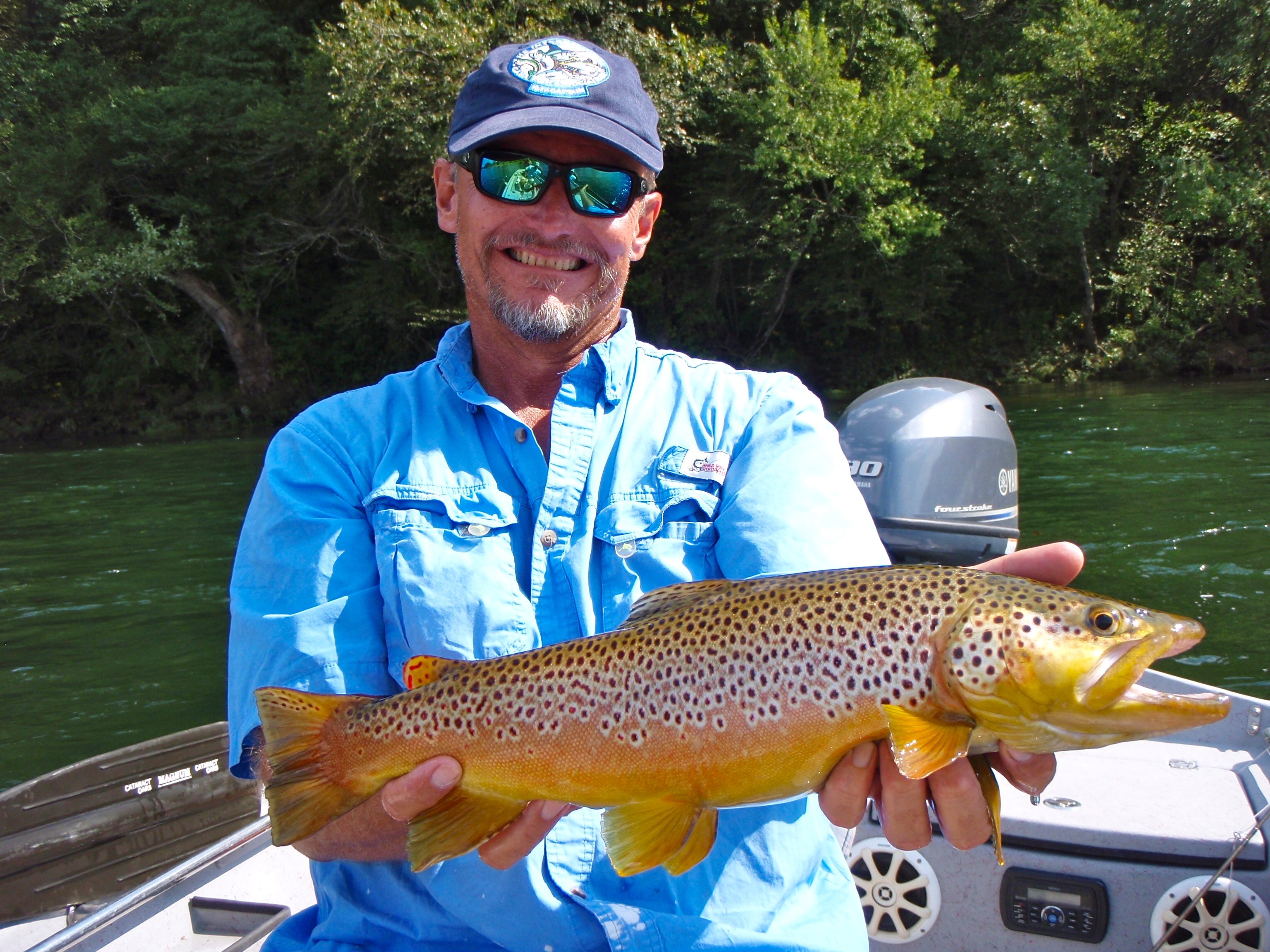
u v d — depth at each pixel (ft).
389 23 71.31
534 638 5.99
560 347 6.58
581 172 6.45
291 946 6.42
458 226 6.82
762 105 76.48
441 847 5.17
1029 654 4.66
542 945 5.66
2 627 28.40
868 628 4.91
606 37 74.33
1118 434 52.13
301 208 83.46
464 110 6.72
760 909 5.73
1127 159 91.40
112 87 84.74
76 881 11.46
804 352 90.48
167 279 81.76
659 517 6.23
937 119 81.30
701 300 86.17
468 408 6.51
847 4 83.41
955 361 90.68
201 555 36.52
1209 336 89.86
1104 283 90.84
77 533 41.39
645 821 5.11
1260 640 21.43
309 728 5.36
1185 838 8.54
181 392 87.92
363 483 6.30
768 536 5.94
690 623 5.13
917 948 9.36
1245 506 33.88
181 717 21.29
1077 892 8.82
